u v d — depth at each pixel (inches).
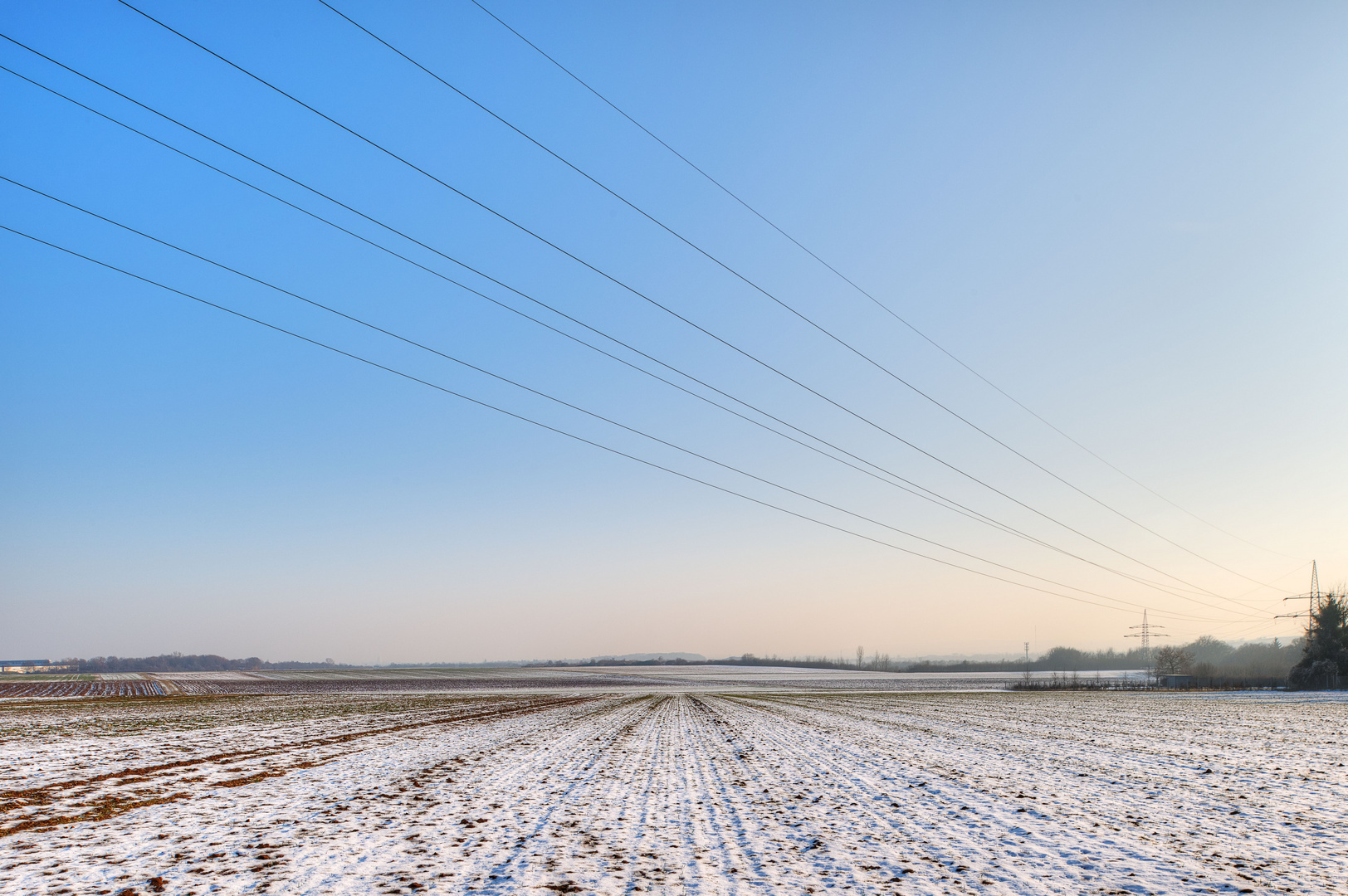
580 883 349.1
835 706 1995.6
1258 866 385.4
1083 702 2154.3
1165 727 1264.8
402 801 562.9
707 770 750.5
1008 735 1127.0
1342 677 2800.2
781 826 481.7
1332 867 383.6
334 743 976.3
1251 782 665.6
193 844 417.7
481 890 336.2
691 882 352.8
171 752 830.5
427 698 2337.6
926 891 340.5
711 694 2847.0
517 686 3683.6
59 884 339.0
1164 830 471.5
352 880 348.5
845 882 355.3
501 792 604.7
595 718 1542.8
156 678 5012.3
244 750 869.2
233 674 6215.6
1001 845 433.1
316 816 500.1
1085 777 703.7
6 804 525.7
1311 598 3043.8
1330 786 642.2
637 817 507.2
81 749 842.8
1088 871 375.6
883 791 621.6
